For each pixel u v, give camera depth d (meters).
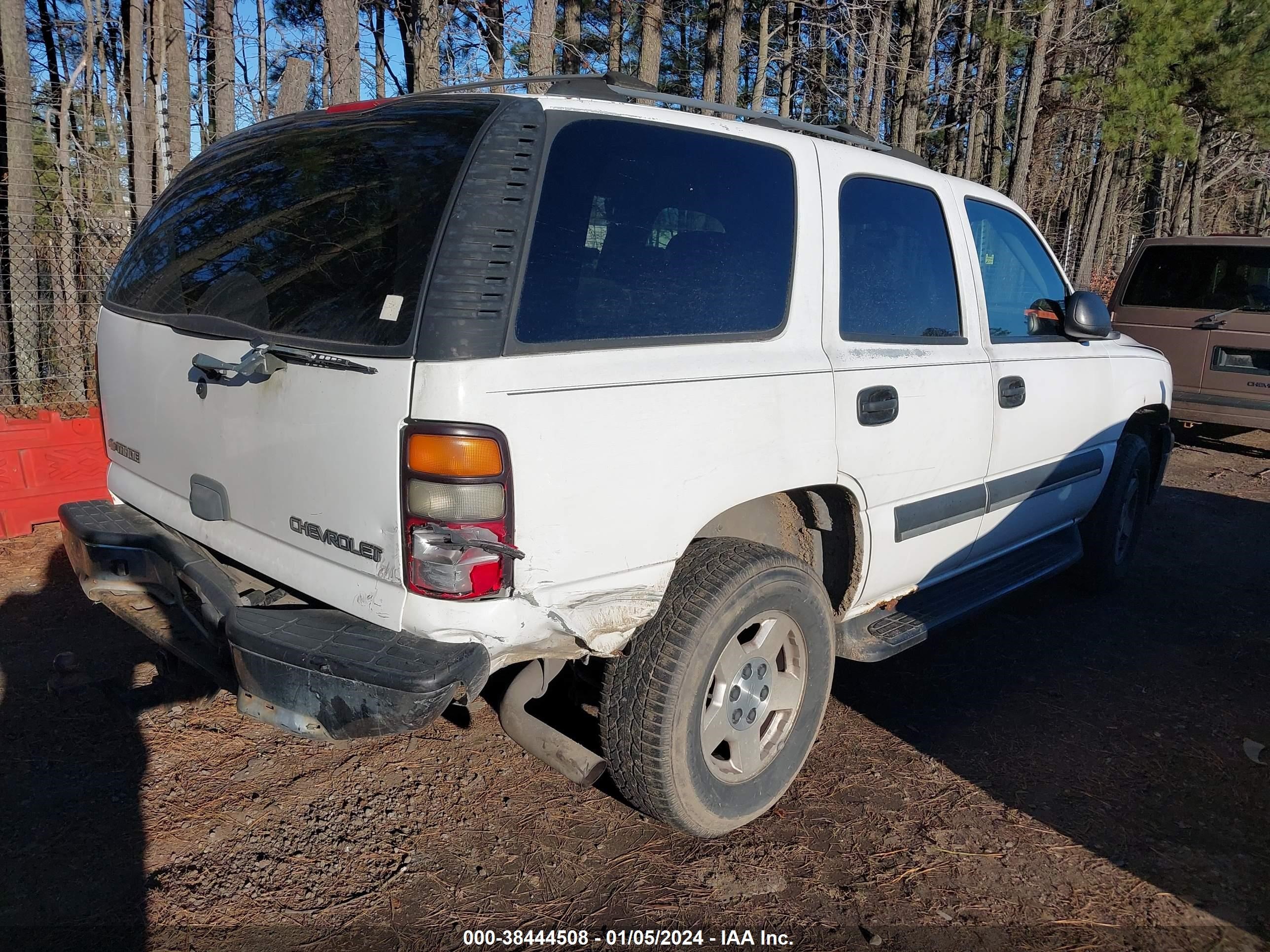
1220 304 8.65
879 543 3.15
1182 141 17.00
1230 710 3.89
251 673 2.22
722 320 2.61
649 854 2.79
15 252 7.51
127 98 11.51
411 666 2.02
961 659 4.32
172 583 2.74
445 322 2.04
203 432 2.60
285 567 2.37
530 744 2.66
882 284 3.19
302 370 2.25
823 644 2.94
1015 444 3.78
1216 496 7.71
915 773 3.30
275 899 2.53
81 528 2.88
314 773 3.13
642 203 2.45
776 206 2.81
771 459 2.67
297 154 2.61
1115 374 4.52
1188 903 2.68
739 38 13.76
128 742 3.24
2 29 7.36
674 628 2.50
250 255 2.56
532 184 2.21
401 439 2.05
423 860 2.71
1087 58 19.81
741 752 2.78
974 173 20.95
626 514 2.32
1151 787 3.28
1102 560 4.98
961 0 20.77
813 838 2.91
